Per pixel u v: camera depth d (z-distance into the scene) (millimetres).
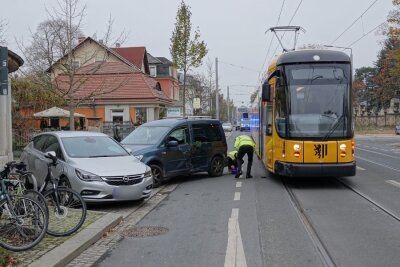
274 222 8500
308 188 12531
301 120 12367
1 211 6586
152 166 13172
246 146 14797
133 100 38750
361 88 97938
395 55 37625
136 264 6203
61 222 7828
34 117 27859
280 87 12750
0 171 6922
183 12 35562
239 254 6531
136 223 8711
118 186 10039
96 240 7414
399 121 74250
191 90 72875
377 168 17656
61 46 21703
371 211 9383
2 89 8547
